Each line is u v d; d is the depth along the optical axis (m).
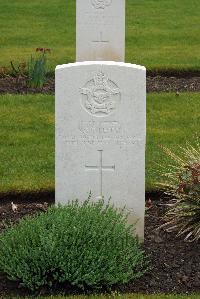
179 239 3.46
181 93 5.76
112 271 3.03
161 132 4.96
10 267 3.05
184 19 8.92
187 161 3.90
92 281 2.98
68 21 8.79
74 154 3.34
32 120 5.16
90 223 3.14
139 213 3.40
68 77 3.26
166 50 7.34
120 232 3.14
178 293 3.04
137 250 3.21
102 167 3.36
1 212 3.80
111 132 3.32
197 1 9.95
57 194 3.38
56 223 3.11
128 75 3.25
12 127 5.03
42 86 5.93
